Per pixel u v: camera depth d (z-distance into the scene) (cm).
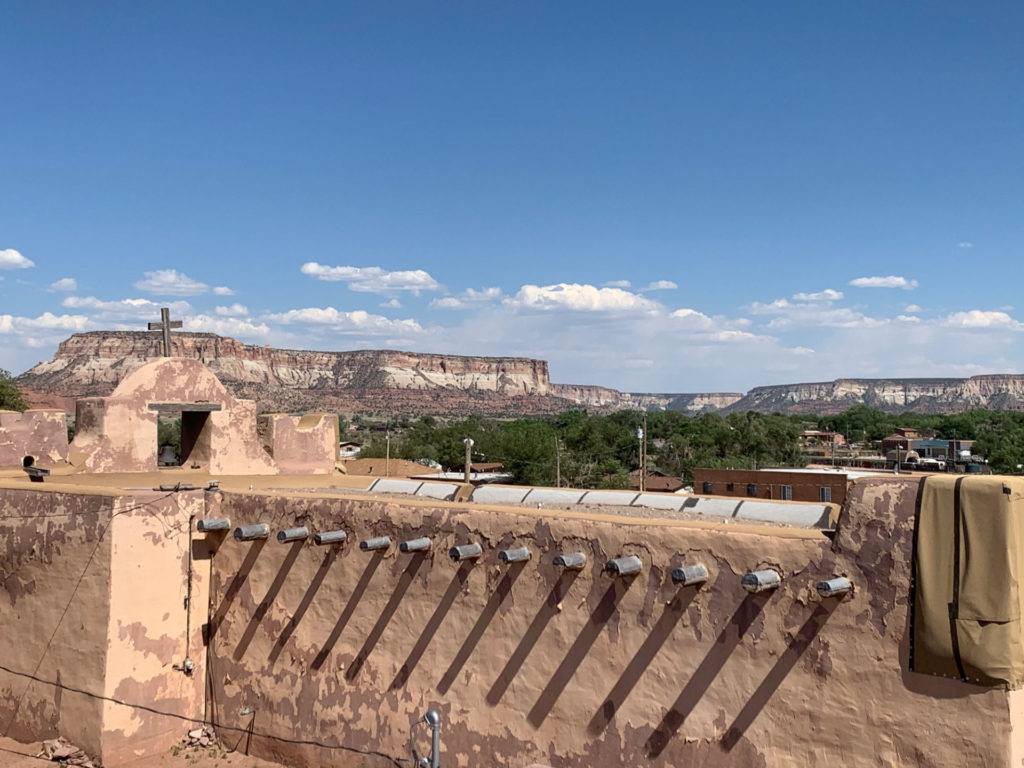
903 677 736
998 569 692
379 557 1098
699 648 848
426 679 1041
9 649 1278
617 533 907
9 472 1546
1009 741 682
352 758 1096
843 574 771
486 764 980
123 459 1545
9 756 1198
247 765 1178
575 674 926
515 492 1382
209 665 1265
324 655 1139
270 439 1728
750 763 808
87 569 1191
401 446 7531
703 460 7038
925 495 739
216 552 1276
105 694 1153
